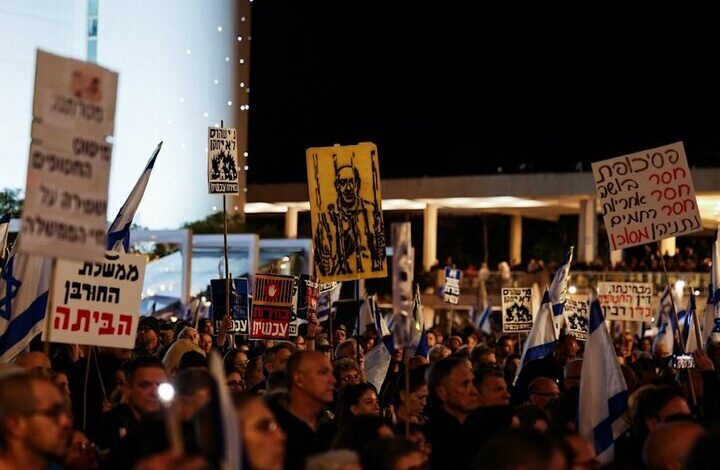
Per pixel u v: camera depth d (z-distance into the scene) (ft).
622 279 127.13
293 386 26.96
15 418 18.93
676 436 19.84
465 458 27.86
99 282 30.58
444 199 145.48
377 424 24.09
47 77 22.16
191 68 153.89
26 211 21.76
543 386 33.99
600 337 30.94
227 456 15.78
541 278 133.18
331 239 37.52
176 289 97.30
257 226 161.68
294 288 47.75
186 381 22.91
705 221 151.64
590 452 22.75
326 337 56.80
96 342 30.42
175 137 152.56
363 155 37.60
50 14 146.30
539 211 161.38
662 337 71.00
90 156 22.72
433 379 30.37
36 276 33.81
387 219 180.55
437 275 139.85
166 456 14.97
